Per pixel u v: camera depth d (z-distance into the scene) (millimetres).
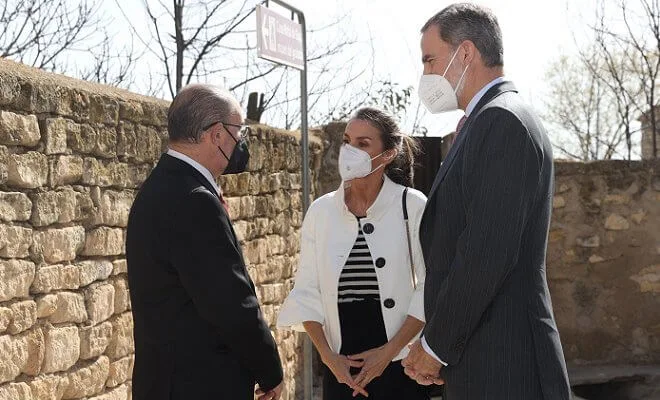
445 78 2777
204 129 2846
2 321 3195
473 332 2607
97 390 3928
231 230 2768
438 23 2785
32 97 3410
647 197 7848
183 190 2738
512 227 2490
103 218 3963
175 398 2691
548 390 2580
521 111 2602
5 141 3248
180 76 10664
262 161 5934
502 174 2502
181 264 2670
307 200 4871
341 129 7336
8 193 3264
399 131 3533
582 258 7844
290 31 4684
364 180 3500
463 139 2701
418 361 2697
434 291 2707
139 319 2779
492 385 2588
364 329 3447
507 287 2613
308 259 3576
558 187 7828
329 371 3580
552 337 2631
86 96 3811
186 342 2707
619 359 7852
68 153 3672
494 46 2760
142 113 4297
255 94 7637
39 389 3451
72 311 3693
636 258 7848
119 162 4109
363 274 3457
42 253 3479
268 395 2885
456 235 2654
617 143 15836
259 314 2738
